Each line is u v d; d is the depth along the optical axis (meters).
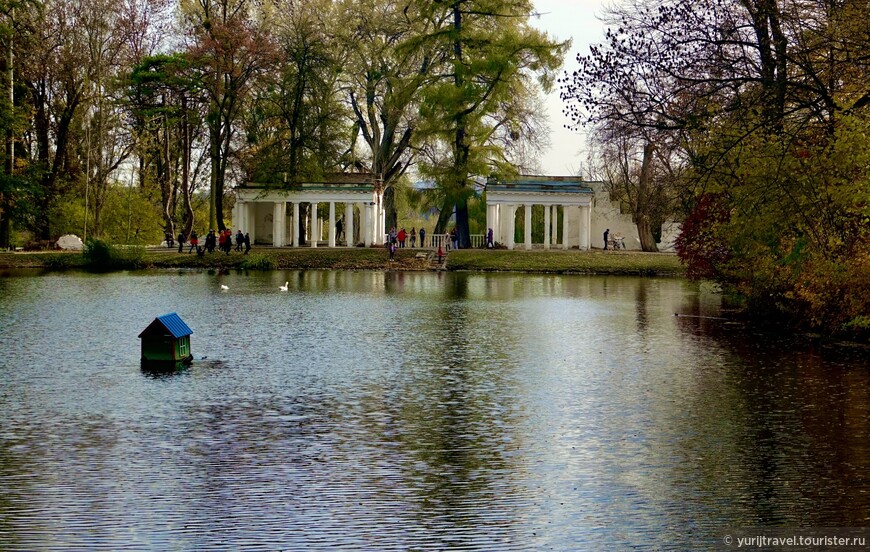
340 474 17.08
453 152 88.62
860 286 34.19
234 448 18.81
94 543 13.67
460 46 89.31
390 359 30.45
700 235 44.62
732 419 21.42
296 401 23.45
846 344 34.09
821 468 17.45
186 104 88.94
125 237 93.06
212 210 92.75
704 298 54.62
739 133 32.56
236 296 53.62
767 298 40.75
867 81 32.00
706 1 32.56
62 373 27.23
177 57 85.44
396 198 107.81
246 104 90.19
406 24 92.81
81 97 84.81
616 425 20.91
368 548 13.55
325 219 111.06
